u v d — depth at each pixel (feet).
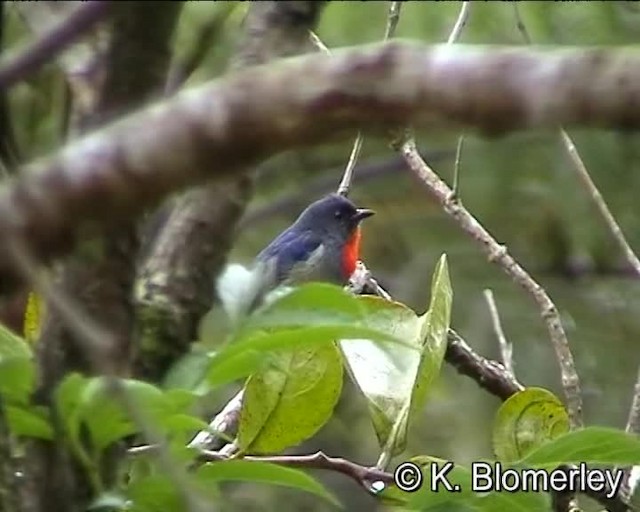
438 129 7.17
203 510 8.84
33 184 7.36
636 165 42.24
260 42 15.25
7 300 8.66
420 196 48.01
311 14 15.53
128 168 7.32
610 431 12.59
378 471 14.85
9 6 16.94
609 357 41.01
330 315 10.95
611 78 6.73
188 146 7.32
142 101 10.25
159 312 13.33
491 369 21.68
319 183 48.37
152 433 8.79
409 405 15.01
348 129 7.30
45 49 7.80
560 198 43.24
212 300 13.83
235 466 11.98
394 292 46.60
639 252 42.57
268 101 7.27
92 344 8.16
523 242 44.60
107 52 10.36
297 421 14.44
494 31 39.60
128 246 10.84
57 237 7.47
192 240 13.85
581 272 44.11
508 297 42.57
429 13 40.75
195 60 18.52
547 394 16.17
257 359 10.98
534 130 7.04
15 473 11.14
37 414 10.92
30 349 11.28
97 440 11.00
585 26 39.63
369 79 7.21
